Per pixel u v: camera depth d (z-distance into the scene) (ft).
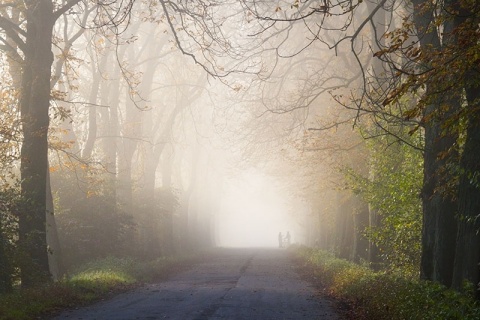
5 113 82.64
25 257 69.31
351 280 78.33
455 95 47.14
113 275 89.35
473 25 40.83
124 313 53.98
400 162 86.22
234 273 118.73
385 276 73.82
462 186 50.65
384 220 90.27
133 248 144.56
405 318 46.32
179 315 52.75
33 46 77.00
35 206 73.00
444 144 59.82
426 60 42.93
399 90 41.42
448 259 59.41
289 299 69.82
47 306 56.54
